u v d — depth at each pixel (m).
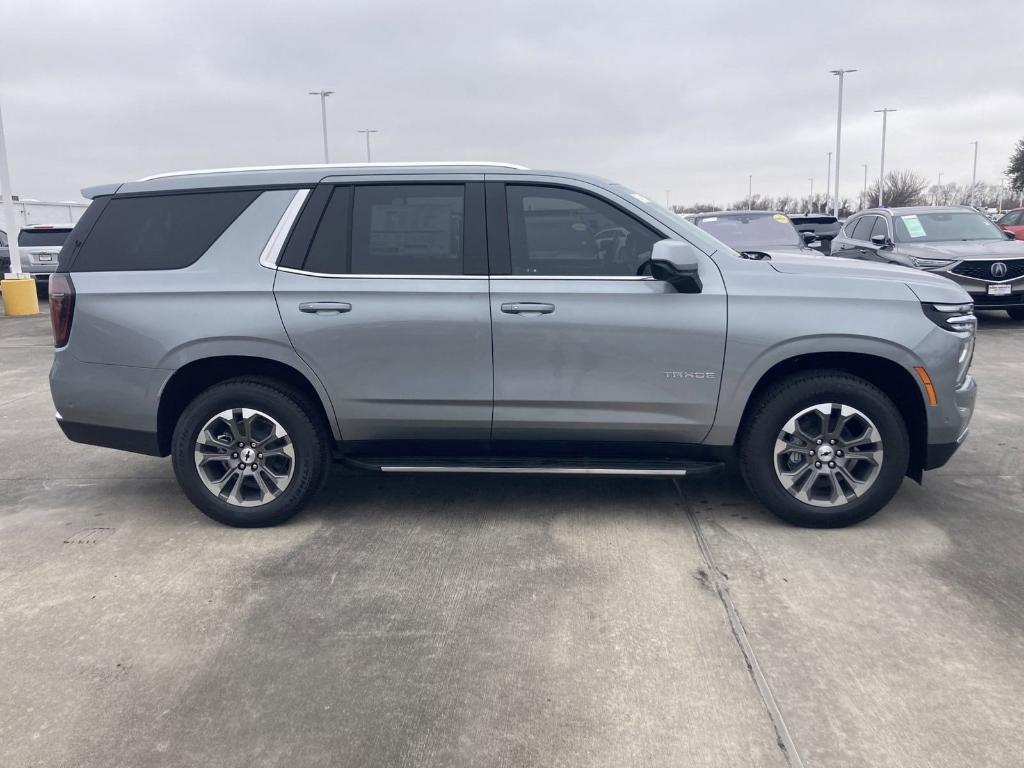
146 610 3.55
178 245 4.37
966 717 2.71
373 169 4.35
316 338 4.21
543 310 4.12
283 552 4.14
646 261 4.18
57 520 4.67
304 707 2.83
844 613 3.41
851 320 4.04
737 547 4.10
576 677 2.98
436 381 4.23
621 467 4.27
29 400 8.02
